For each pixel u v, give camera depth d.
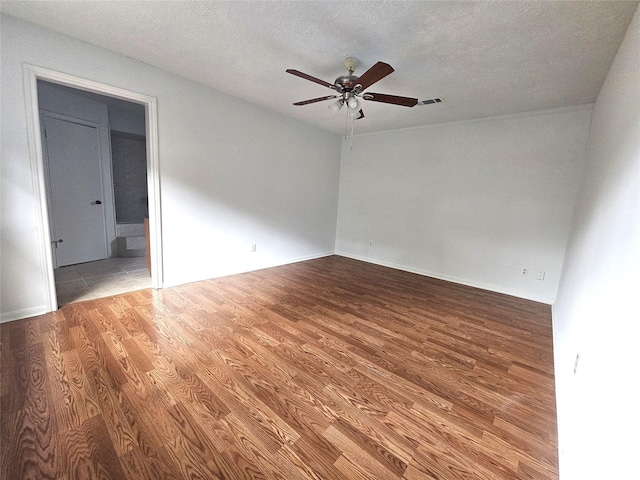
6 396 1.54
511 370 2.06
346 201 5.57
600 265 1.38
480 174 3.96
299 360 2.04
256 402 1.61
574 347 1.65
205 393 1.65
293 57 2.49
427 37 2.07
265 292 3.38
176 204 3.26
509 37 2.00
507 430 1.51
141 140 5.48
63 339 2.12
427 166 4.45
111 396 1.58
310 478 1.20
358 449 1.35
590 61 2.22
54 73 2.31
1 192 2.21
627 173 1.20
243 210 3.99
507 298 3.65
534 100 3.11
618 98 1.78
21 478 1.13
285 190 4.57
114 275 3.67
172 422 1.44
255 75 2.93
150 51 2.54
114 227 4.62
